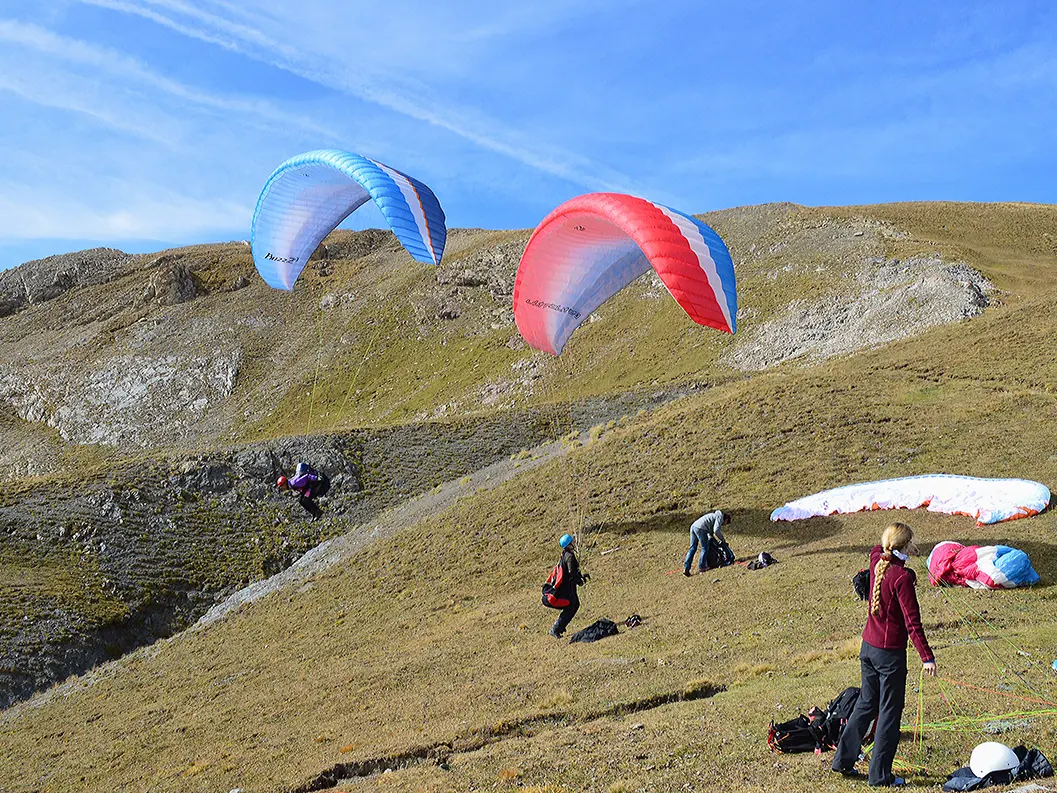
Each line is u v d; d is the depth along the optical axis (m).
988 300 56.47
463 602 23.25
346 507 44.53
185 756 15.37
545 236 18.88
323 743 13.16
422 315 117.12
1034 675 9.10
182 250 154.25
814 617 13.45
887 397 30.88
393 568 29.38
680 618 15.44
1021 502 17.27
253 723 16.33
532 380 90.56
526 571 24.28
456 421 52.41
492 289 116.62
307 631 25.52
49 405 117.44
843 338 59.22
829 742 7.77
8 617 33.72
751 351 69.06
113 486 43.19
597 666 13.14
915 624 6.62
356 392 108.69
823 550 18.09
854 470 24.20
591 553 24.03
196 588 38.62
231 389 114.81
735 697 10.21
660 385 53.03
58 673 32.12
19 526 39.84
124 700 23.58
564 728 10.71
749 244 92.19
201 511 43.38
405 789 9.56
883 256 77.38
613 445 34.72
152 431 110.38
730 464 28.00
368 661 19.30
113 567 38.25
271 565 40.47
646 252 15.81
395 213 19.42
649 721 10.01
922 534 17.62
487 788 8.80
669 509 25.80
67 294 143.88
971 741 7.59
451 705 13.04
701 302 15.32
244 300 131.25
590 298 20.17
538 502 30.36
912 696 9.02
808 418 29.70
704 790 7.45
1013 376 30.94
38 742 21.17
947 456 23.20
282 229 23.64
